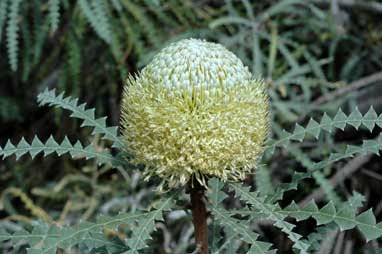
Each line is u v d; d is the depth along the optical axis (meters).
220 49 0.53
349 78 1.07
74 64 1.03
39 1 1.01
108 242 0.60
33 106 1.22
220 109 0.51
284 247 0.92
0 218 1.13
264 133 0.54
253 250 0.50
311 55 1.09
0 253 0.91
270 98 0.98
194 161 0.52
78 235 0.51
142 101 0.52
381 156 0.95
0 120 1.26
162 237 0.93
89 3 0.95
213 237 0.62
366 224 0.49
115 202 0.99
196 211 0.56
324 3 1.09
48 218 0.99
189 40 0.54
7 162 1.19
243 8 1.11
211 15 1.09
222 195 0.60
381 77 0.96
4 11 0.95
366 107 0.96
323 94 1.00
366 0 1.06
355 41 1.07
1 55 1.19
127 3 1.01
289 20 1.07
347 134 1.00
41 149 0.57
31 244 0.54
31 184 1.16
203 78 0.51
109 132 0.58
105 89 1.11
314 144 0.96
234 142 0.52
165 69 0.52
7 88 1.24
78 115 0.59
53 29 0.92
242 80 0.52
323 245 0.80
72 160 1.14
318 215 0.51
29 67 1.04
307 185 0.97
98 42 1.06
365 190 0.97
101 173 1.08
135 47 1.02
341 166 0.95
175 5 1.04
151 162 0.54
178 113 0.51
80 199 1.06
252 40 1.04
